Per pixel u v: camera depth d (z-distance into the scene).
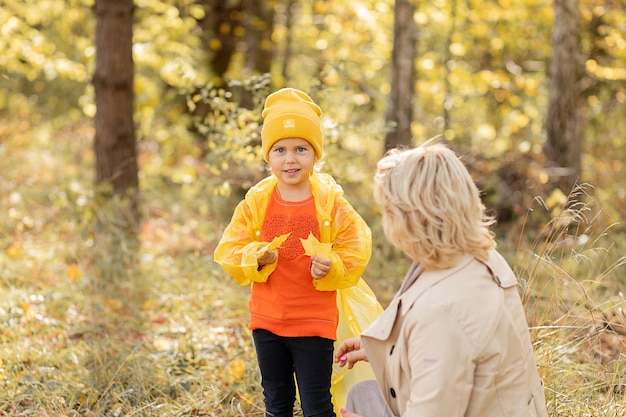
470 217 2.27
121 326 4.87
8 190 8.23
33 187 8.68
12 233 7.12
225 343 4.57
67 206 7.50
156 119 11.68
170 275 5.90
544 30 10.67
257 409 3.74
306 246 2.93
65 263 6.29
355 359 2.77
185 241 6.90
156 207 8.13
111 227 6.64
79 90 13.26
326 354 3.08
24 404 3.79
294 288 3.04
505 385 2.25
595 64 9.92
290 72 13.46
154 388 3.91
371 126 8.50
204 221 7.54
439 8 10.50
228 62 12.41
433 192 2.25
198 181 7.21
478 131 10.67
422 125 11.23
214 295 5.38
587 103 11.02
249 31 11.40
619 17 10.12
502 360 2.22
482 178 8.16
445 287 2.25
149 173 9.70
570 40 7.83
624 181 9.16
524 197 7.88
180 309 5.07
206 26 12.28
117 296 5.41
